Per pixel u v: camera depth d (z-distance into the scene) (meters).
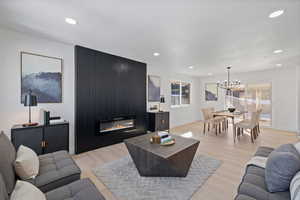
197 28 2.17
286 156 1.21
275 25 2.05
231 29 2.19
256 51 3.20
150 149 2.09
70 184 1.37
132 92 4.17
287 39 2.54
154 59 4.02
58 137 2.51
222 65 4.63
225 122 5.23
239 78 6.10
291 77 4.90
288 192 1.20
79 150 3.07
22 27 2.22
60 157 1.90
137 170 2.34
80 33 2.40
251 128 3.88
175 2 1.57
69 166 1.67
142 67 4.44
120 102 3.85
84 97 3.15
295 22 1.96
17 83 2.41
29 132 2.24
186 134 4.70
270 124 5.37
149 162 2.06
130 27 2.16
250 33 2.31
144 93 4.55
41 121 2.46
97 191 1.27
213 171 2.31
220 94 6.74
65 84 2.92
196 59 3.93
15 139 2.14
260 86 5.61
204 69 5.32
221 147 3.45
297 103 4.72
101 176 2.17
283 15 1.80
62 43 2.86
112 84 3.67
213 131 5.14
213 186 1.94
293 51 3.18
